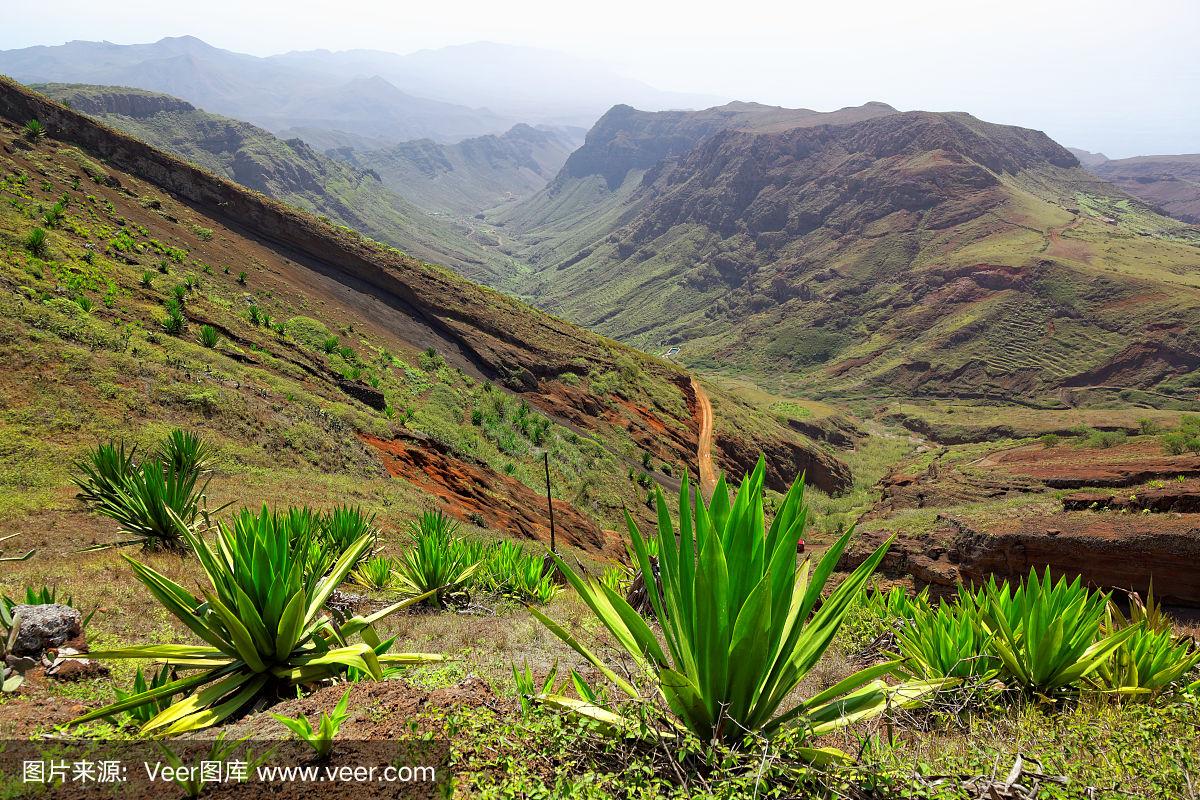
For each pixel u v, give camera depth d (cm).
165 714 343
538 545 2359
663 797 253
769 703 302
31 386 1956
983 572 1458
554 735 289
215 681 400
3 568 868
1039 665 481
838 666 641
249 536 440
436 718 289
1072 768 308
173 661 401
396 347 5969
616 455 6231
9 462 1577
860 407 17038
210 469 1592
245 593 417
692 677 304
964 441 12900
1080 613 503
